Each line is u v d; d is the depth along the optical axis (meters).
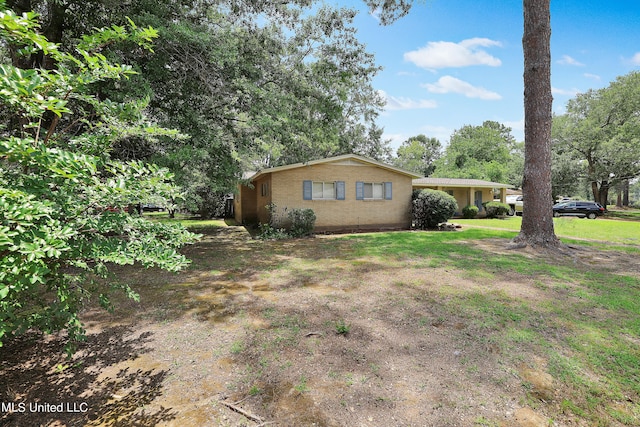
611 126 26.75
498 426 2.12
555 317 3.92
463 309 4.19
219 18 8.64
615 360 2.93
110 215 2.20
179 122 7.13
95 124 2.41
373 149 27.48
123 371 2.76
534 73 8.29
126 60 6.34
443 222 14.48
